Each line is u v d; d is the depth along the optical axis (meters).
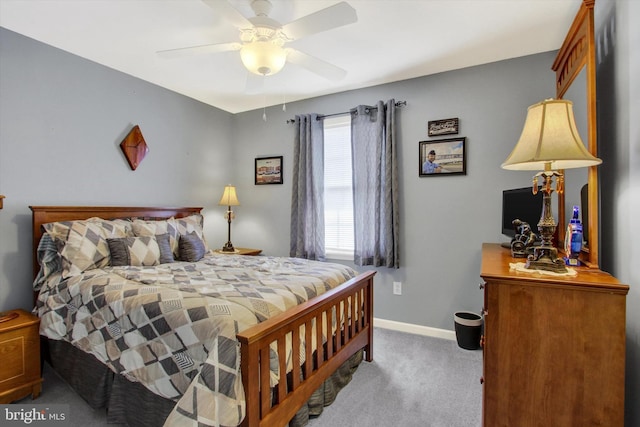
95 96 2.91
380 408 1.99
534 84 2.74
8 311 2.33
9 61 2.40
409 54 2.72
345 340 2.22
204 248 3.14
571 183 2.17
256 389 1.40
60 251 2.33
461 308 3.05
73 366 2.10
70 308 2.07
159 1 2.01
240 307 1.59
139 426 1.67
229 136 4.33
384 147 3.26
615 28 1.64
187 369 1.46
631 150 1.47
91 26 2.31
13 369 2.02
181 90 3.58
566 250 1.73
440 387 2.22
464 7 2.08
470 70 2.97
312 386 1.81
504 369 1.42
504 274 1.43
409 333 3.22
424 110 3.16
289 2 1.98
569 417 1.35
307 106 3.81
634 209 1.45
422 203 3.18
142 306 1.69
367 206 3.34
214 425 1.26
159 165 3.46
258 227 4.20
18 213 2.47
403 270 3.27
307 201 3.66
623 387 1.28
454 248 3.06
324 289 2.12
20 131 2.47
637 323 1.41
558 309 1.34
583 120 1.82
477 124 2.95
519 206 2.37
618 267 1.61
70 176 2.75
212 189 4.10
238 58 2.81
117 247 2.51
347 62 2.86
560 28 2.33
